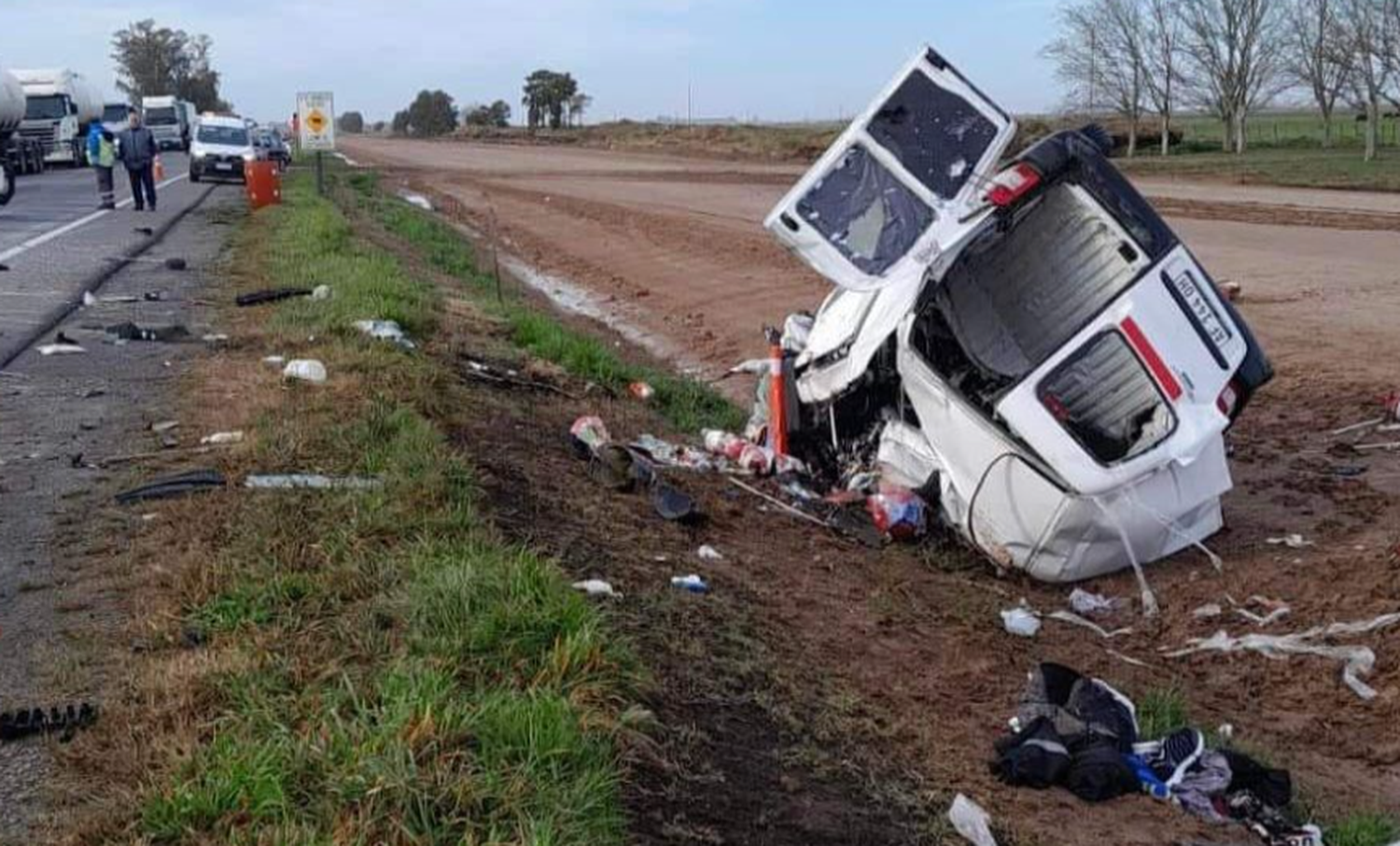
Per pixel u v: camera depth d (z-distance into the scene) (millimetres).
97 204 29219
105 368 10125
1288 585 7945
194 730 4184
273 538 5855
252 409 8500
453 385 10125
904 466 9125
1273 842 4973
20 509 6508
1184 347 8352
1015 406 8188
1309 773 5836
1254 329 16250
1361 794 5691
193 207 28156
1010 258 9789
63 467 7289
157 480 6879
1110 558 8180
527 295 22141
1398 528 8984
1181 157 58156
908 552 8578
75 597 5359
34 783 3930
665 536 7695
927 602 7648
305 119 31844
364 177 45875
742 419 12555
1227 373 8500
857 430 9750
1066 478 7953
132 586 5445
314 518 6152
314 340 11094
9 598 5355
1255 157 55875
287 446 7422
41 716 4262
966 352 9500
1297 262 21812
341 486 6656
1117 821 5004
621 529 7496
